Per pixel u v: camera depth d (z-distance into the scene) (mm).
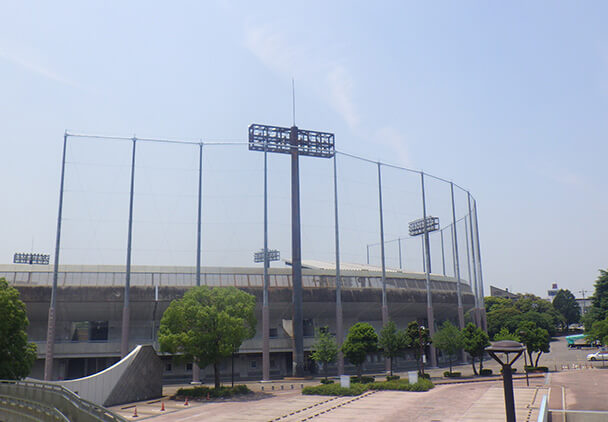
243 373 69125
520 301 163250
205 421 34281
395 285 80875
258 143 72375
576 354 101562
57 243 60500
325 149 76688
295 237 70438
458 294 89250
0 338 41281
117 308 64250
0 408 33156
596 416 30766
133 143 66375
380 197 81312
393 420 32812
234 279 70000
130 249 63375
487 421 31578
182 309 49188
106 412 22109
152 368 49312
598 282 107188
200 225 67312
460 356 88375
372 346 59281
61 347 60562
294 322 68000
